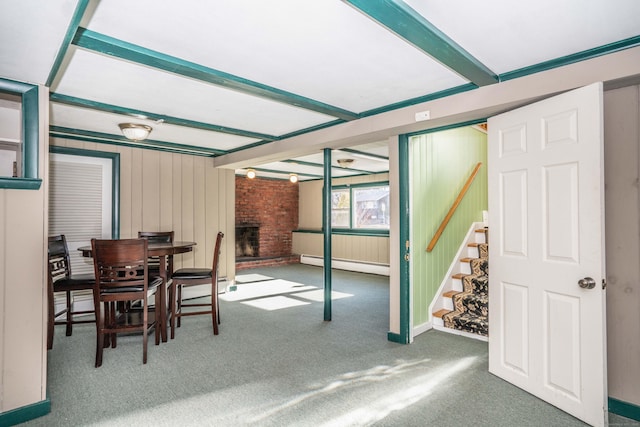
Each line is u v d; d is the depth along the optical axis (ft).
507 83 7.95
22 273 6.95
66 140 14.06
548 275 7.36
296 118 11.78
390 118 10.39
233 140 14.98
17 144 9.37
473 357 9.89
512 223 8.21
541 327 7.51
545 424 6.64
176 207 17.21
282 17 5.75
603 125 6.91
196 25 5.99
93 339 11.42
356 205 27.09
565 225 7.04
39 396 7.00
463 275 14.03
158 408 7.21
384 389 8.01
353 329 12.34
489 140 8.84
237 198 27.27
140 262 9.53
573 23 5.91
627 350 7.13
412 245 11.55
